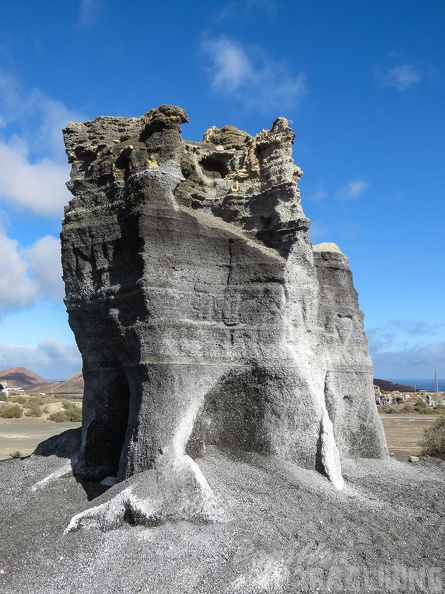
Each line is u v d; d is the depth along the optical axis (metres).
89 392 16.64
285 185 16.28
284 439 15.10
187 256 15.26
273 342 15.45
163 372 14.11
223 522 11.54
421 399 92.81
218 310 15.55
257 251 15.83
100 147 17.56
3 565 10.45
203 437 14.73
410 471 18.48
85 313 16.45
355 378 19.33
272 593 9.55
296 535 11.32
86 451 15.91
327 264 19.72
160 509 11.71
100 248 16.12
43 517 12.49
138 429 13.75
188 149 17.62
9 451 29.66
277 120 17.11
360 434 19.06
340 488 14.64
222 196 17.41
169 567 10.12
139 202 15.02
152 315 14.38
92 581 9.80
